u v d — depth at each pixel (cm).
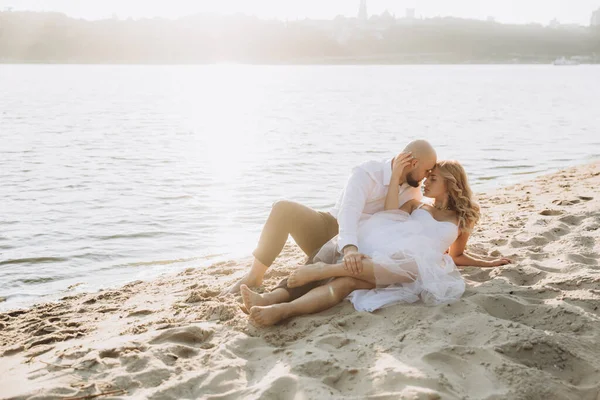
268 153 1625
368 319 404
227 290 493
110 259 696
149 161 1472
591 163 1389
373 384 313
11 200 1013
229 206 980
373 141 1895
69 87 5916
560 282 451
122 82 7506
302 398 302
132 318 461
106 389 324
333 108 3447
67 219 886
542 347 347
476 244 582
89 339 414
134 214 920
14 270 655
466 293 441
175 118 2775
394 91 5578
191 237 792
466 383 317
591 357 344
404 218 470
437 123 2481
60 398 314
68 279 627
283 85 7125
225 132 2186
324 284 444
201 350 375
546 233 600
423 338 361
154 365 349
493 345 347
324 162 1462
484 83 7650
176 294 528
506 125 2377
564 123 2448
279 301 426
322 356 344
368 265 429
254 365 354
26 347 405
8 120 2502
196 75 11469
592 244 550
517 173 1281
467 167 1369
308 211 479
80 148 1709
